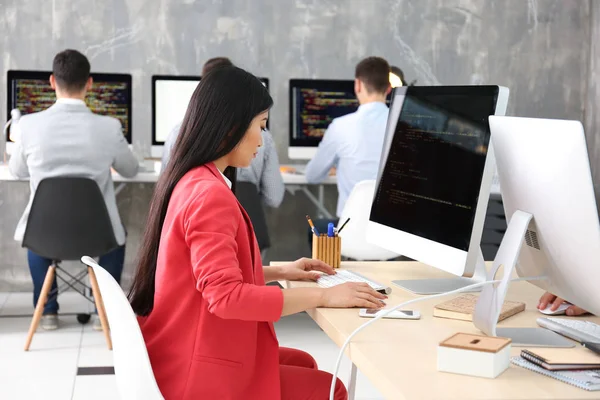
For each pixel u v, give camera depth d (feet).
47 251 12.27
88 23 16.56
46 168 13.01
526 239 4.95
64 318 14.35
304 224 17.71
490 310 4.68
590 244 4.32
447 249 5.80
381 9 17.39
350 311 5.32
